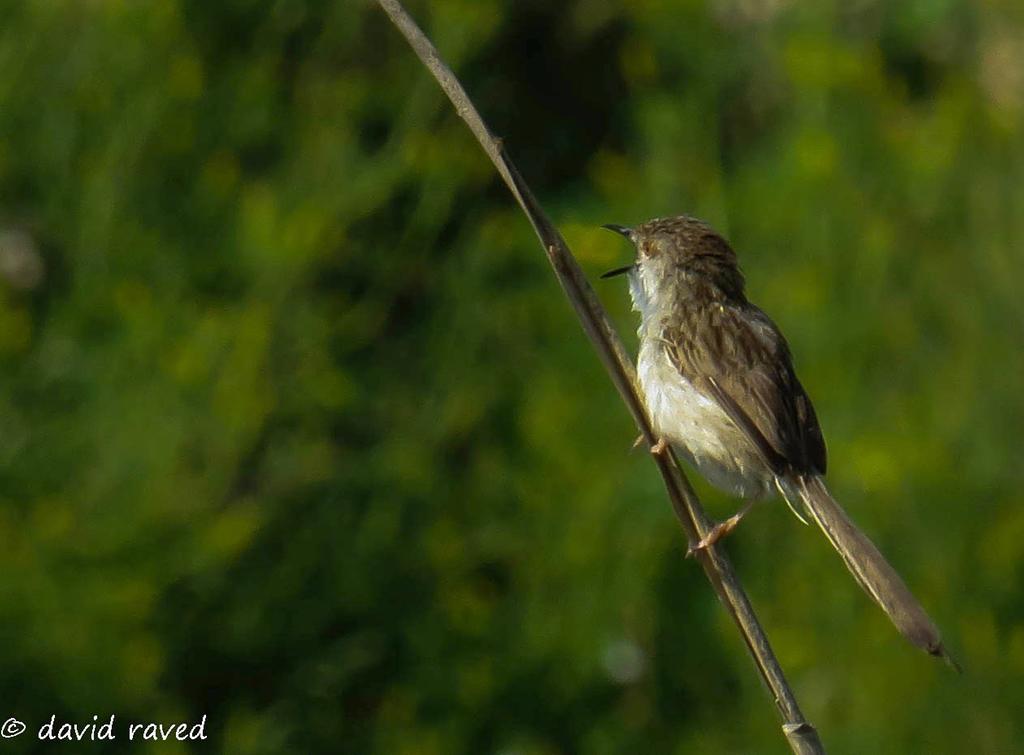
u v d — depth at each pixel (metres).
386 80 15.02
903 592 8.15
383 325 14.52
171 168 14.24
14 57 14.51
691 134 14.90
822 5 15.99
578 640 13.15
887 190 14.03
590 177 15.94
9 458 12.91
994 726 12.18
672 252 9.83
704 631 13.27
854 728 12.23
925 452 12.75
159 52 14.46
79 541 12.48
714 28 15.77
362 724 13.08
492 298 14.32
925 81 16.45
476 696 12.97
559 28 16.64
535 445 13.62
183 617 12.77
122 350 13.25
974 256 13.79
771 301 13.84
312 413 13.45
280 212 13.94
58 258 14.67
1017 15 16.27
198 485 12.91
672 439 9.41
